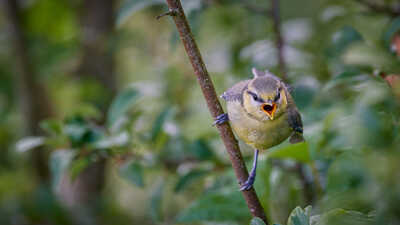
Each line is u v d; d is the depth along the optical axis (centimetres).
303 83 980
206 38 1418
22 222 1410
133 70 1689
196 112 1191
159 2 992
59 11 1558
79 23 1566
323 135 786
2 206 1442
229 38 1320
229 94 782
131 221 1480
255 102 736
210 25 1408
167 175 1005
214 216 730
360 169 731
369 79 754
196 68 618
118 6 1628
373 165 721
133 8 989
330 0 1305
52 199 1379
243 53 1136
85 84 1432
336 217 574
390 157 710
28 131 1502
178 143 995
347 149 757
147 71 1559
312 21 1279
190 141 998
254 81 767
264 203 754
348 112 764
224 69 1223
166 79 1302
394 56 781
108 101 1452
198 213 731
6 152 1573
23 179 1558
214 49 1310
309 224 552
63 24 1572
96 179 1491
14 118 1572
